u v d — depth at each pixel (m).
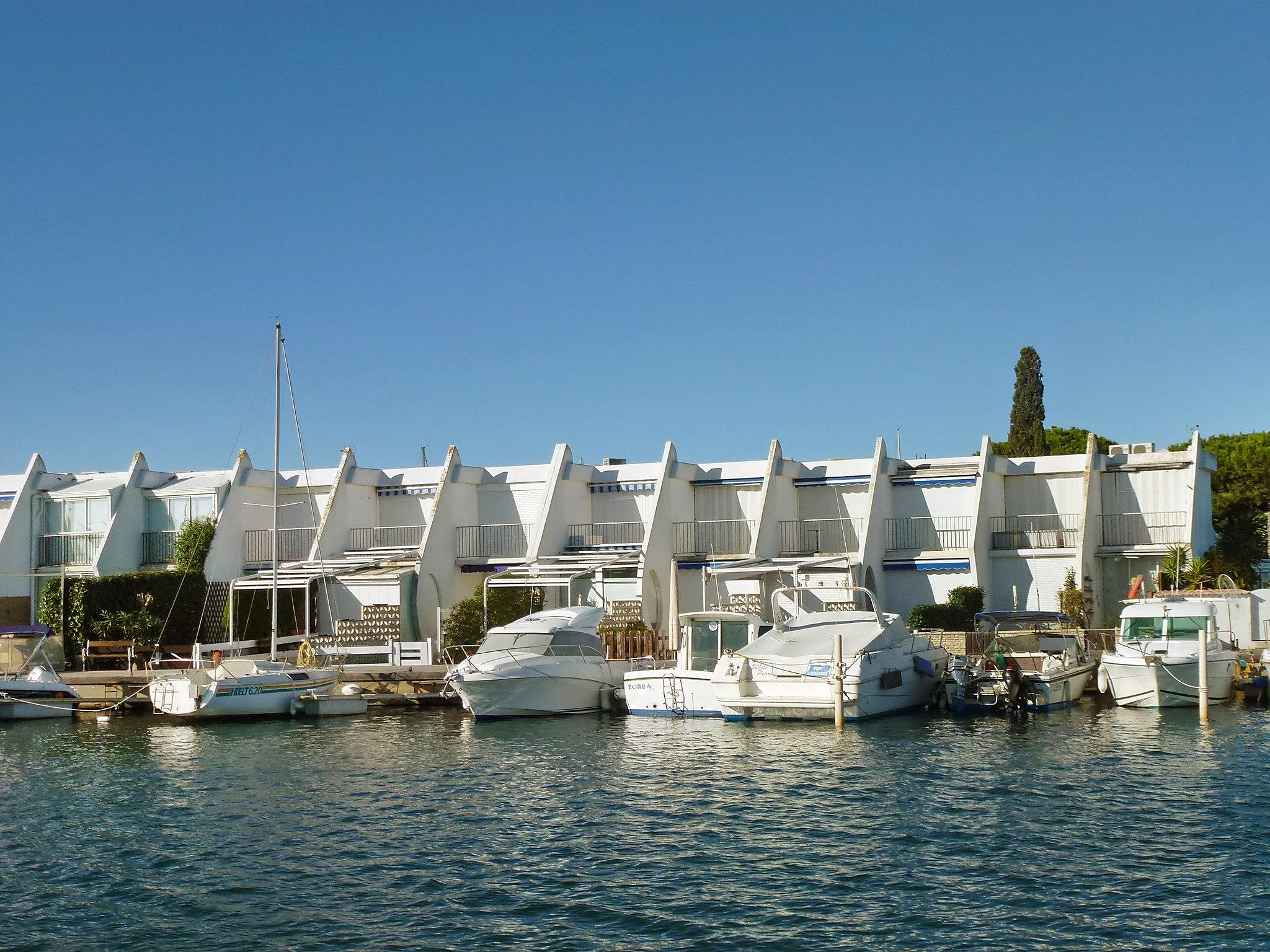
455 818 23.00
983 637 38.19
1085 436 76.00
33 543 52.84
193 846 21.14
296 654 42.06
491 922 17.05
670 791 24.97
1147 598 40.81
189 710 36.09
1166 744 29.08
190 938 16.62
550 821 22.64
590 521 52.03
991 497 48.06
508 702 35.94
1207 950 15.52
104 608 45.03
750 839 21.05
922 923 16.66
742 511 50.31
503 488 52.69
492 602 44.97
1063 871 18.73
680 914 17.20
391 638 46.41
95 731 35.25
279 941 16.44
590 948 16.05
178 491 51.72
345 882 18.95
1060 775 25.61
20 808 24.23
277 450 41.78
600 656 38.16
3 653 44.44
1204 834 20.58
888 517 48.97
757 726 33.81
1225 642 38.62
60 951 16.20
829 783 25.38
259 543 51.22
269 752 30.78
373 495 53.41
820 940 16.14
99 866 19.94
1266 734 30.30
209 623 48.03
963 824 21.70
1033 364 73.94
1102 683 37.19
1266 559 49.09
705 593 42.88
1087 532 46.03
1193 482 46.22
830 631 35.09
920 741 30.48
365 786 26.08
